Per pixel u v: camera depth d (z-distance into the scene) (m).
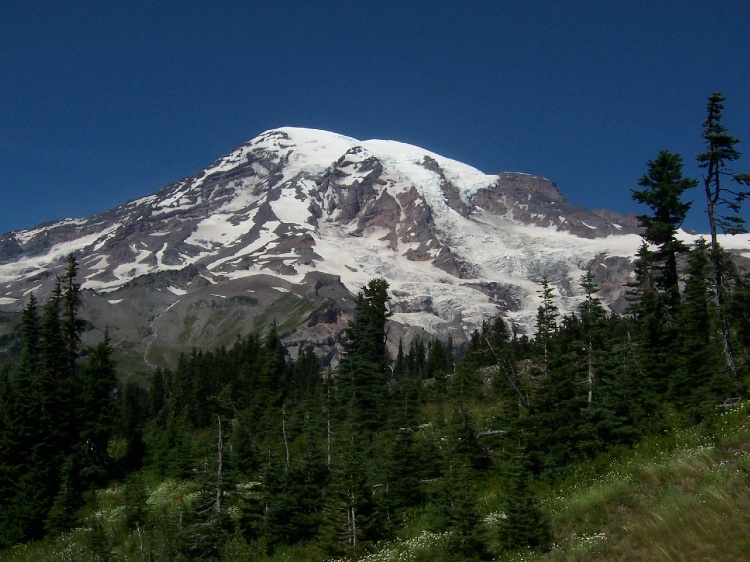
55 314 51.91
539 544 21.39
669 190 39.97
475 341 57.25
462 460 31.16
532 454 29.84
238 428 46.97
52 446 47.09
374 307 54.41
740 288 32.91
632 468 24.16
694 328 37.12
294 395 70.38
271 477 33.22
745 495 18.03
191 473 44.66
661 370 36.97
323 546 27.67
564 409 30.89
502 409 38.03
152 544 34.03
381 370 51.84
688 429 26.64
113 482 49.41
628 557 17.45
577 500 23.31
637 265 41.81
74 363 53.19
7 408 46.69
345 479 28.30
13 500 42.88
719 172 33.56
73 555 35.34
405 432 32.44
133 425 68.00
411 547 24.81
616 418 29.11
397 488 30.31
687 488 20.39
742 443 22.06
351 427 40.97
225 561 30.59
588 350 31.92
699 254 39.94
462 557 22.20
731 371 31.72
